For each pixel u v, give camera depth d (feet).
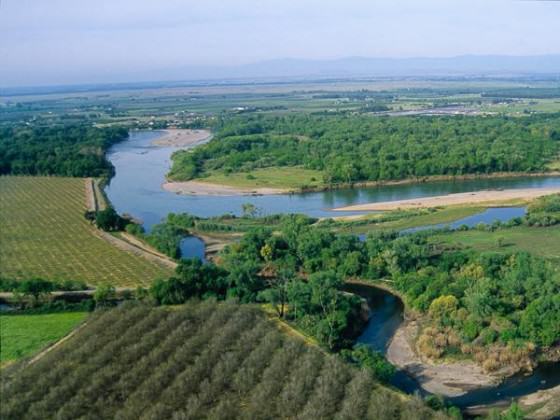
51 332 442.91
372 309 507.71
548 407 359.46
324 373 365.20
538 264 519.19
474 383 391.65
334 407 335.47
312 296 474.49
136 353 389.39
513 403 343.26
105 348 394.32
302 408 333.62
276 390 350.64
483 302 438.40
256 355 384.06
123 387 351.46
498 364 406.41
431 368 411.34
